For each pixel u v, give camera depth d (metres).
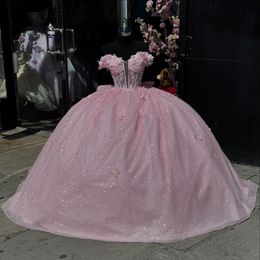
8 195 4.02
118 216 3.07
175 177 3.12
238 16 4.16
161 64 4.87
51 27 5.74
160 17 4.95
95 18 5.80
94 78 5.92
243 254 2.96
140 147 3.16
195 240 3.10
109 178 3.07
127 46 3.62
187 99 4.60
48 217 3.29
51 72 6.07
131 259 2.92
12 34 6.01
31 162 4.88
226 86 4.40
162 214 3.09
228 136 4.52
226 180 3.36
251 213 3.46
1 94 6.09
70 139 3.34
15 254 3.04
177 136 3.28
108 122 3.25
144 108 3.37
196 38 4.40
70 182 3.17
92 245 3.07
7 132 6.06
